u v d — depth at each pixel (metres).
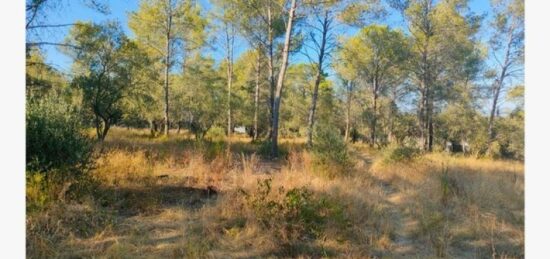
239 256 3.19
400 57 18.20
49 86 10.39
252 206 4.04
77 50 11.81
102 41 11.92
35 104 4.20
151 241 3.36
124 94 13.02
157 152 7.68
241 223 3.82
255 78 22.47
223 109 21.45
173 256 3.03
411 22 17.44
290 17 11.22
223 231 3.67
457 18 16.34
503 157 16.20
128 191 4.70
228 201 4.27
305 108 26.88
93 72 11.84
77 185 4.15
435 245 3.58
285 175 5.87
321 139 7.06
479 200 4.91
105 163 5.30
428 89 18.42
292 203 3.90
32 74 10.42
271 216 3.78
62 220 3.44
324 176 6.20
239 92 23.98
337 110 27.97
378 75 21.91
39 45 8.95
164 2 17.73
